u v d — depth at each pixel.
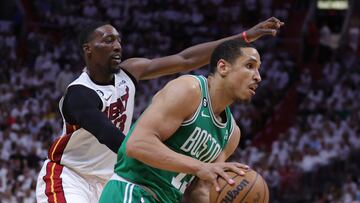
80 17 21.33
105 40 5.22
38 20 21.53
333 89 18.66
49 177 5.47
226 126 4.51
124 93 5.38
